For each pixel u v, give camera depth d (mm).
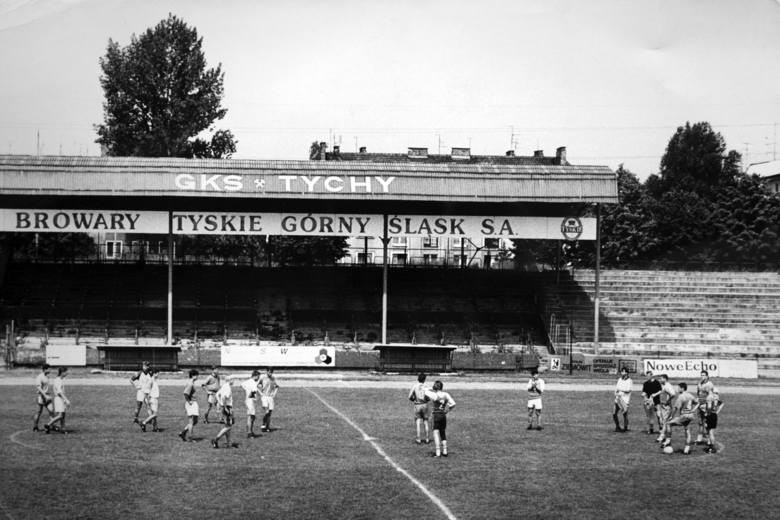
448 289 88188
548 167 77625
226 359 64750
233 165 74062
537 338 81312
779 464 31766
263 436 35406
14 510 23922
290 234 74312
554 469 30297
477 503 25609
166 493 25906
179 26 76562
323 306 84000
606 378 64875
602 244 108000
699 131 108250
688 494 27109
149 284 84750
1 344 70938
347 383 57469
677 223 105000
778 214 102875
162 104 77562
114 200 79562
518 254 96062
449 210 81938
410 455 32125
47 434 34344
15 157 72312
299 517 23938
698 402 35375
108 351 61781
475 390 54969
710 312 84938
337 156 122438
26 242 95062
